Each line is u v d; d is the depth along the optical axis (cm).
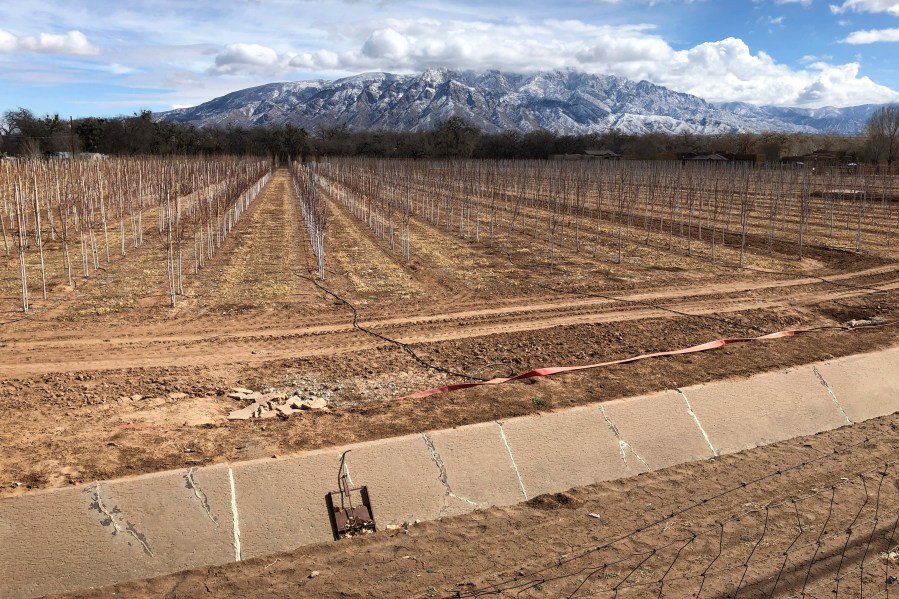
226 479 631
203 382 991
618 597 518
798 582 538
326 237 2658
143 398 905
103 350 1152
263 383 994
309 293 1641
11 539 548
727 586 532
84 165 4150
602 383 938
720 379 950
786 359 1057
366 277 1855
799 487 714
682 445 805
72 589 534
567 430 781
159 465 662
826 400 941
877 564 565
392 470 682
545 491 710
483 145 10231
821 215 3447
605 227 3030
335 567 567
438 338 1259
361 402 916
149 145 8612
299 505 631
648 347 1189
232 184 3775
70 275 1728
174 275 1823
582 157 9400
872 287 1752
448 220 3003
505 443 743
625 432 800
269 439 737
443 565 568
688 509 667
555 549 594
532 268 2009
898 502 675
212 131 10425
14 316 1360
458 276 1878
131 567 556
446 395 895
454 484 688
